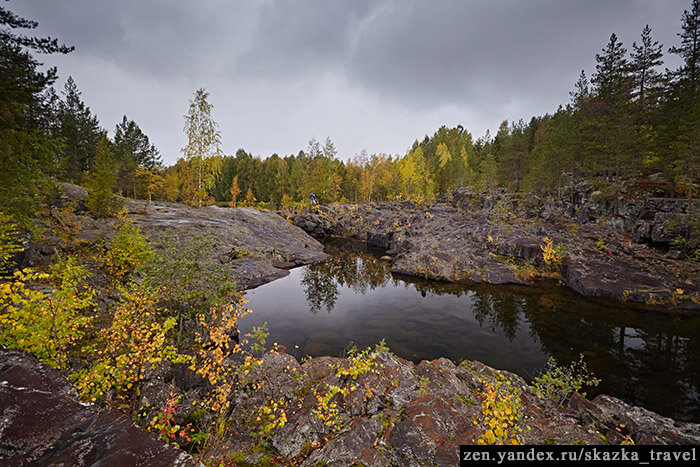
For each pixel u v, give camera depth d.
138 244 11.71
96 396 5.11
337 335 13.39
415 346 12.49
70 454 2.63
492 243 26.73
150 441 2.98
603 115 37.28
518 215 36.16
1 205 8.68
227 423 5.78
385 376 6.84
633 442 5.63
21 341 4.55
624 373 10.48
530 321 15.11
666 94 33.00
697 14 31.38
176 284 9.80
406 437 4.94
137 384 6.22
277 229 36.16
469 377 7.90
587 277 19.50
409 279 23.75
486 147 73.19
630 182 32.53
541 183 39.88
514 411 5.52
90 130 45.22
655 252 22.58
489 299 18.58
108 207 20.67
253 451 5.12
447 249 27.17
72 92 45.09
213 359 7.17
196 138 32.84
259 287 20.59
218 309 9.88
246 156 99.19
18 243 10.34
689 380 10.03
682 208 25.25
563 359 11.49
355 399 6.14
